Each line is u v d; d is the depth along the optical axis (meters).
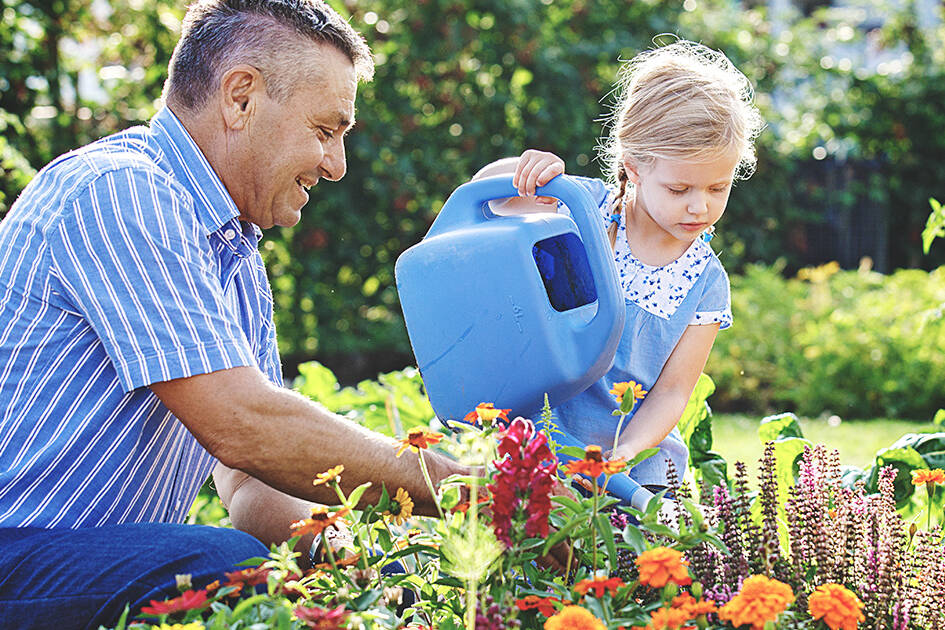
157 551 1.56
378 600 1.43
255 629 1.25
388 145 6.76
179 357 1.55
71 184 1.62
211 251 1.70
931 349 6.59
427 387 1.77
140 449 1.69
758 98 8.74
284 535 1.93
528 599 1.37
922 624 1.58
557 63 7.25
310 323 6.94
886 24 9.93
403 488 1.61
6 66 5.05
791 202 9.24
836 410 6.58
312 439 1.57
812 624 1.45
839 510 1.69
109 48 6.14
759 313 7.29
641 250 2.06
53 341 1.63
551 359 1.67
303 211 6.71
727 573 1.56
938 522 2.14
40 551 1.57
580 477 1.68
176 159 1.72
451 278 1.71
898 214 10.09
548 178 1.73
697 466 2.45
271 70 1.68
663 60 2.00
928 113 9.22
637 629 1.35
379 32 6.93
